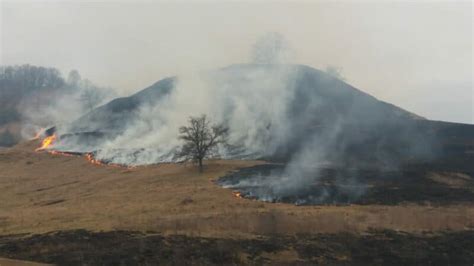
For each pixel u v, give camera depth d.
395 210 58.16
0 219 53.97
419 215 54.31
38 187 94.19
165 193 72.88
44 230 44.56
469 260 41.03
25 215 57.56
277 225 46.31
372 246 42.16
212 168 95.81
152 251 37.47
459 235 46.59
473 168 98.06
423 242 44.00
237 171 89.44
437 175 89.75
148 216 52.16
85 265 34.88
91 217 53.00
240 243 40.12
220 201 64.88
